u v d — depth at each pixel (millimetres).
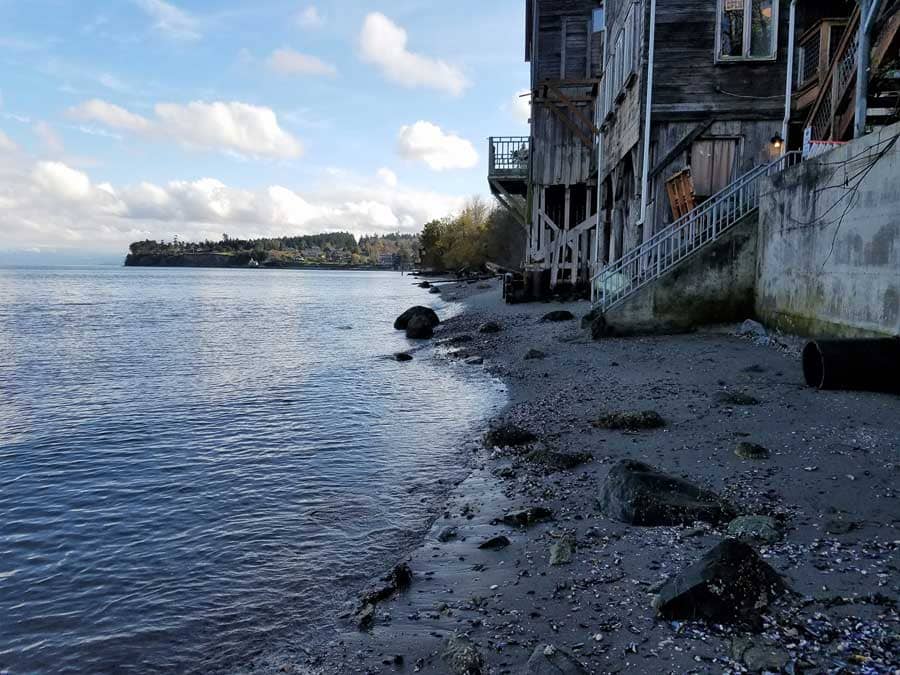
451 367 17734
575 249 28812
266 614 5250
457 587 5312
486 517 6770
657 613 4355
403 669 4266
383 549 6332
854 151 10719
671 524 5914
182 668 4598
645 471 6609
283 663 4539
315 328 31422
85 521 7367
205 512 7535
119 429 11664
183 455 9938
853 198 10758
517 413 11273
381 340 25812
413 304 50188
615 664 3910
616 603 4645
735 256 15359
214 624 5141
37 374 18062
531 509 6551
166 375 17766
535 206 28766
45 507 7820
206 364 19781
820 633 3912
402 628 4777
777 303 13906
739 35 16547
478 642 4414
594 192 30609
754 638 3924
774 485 6492
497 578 5355
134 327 32188
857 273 10664
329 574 5875
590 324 17328
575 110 27312
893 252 9641
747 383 10859
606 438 8945
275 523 7117
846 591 4355
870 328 10297
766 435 8102
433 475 8523
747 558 4410
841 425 8094
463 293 51812
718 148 16875
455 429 10930
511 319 25453
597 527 6082
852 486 6254
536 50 28375
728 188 16188
